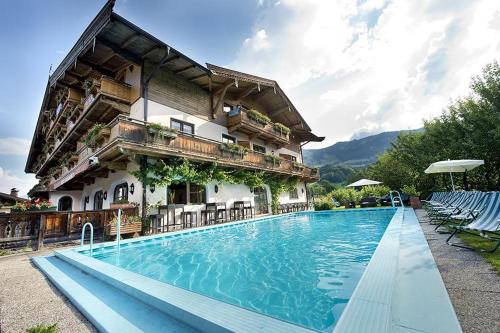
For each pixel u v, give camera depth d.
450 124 17.06
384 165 26.34
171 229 10.65
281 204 19.38
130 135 8.88
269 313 2.77
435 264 3.17
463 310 1.98
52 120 19.81
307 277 3.96
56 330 2.30
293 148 24.36
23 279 4.16
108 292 3.19
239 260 5.40
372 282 2.43
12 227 6.79
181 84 13.12
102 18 9.13
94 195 15.02
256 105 19.25
